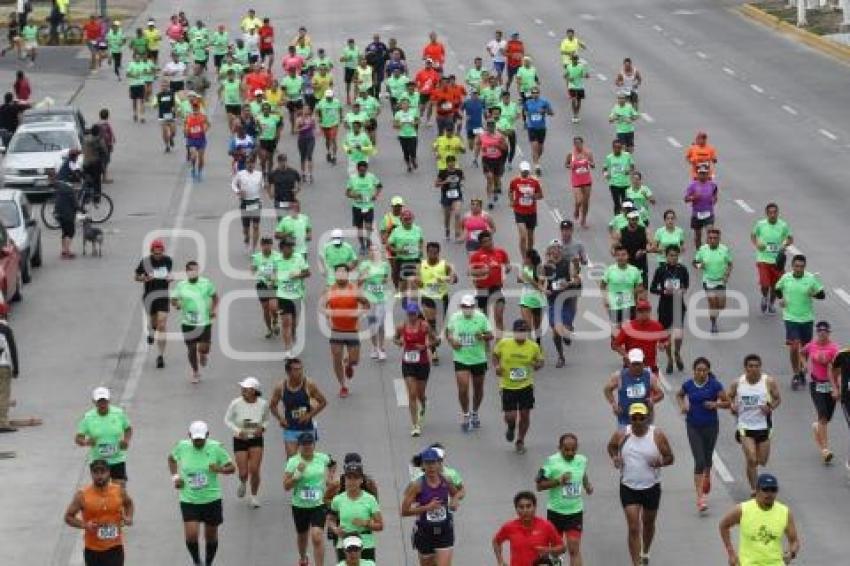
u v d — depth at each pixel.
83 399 103.19
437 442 93.50
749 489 85.56
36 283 129.38
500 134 146.00
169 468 82.75
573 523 74.75
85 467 92.38
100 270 132.25
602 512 83.56
